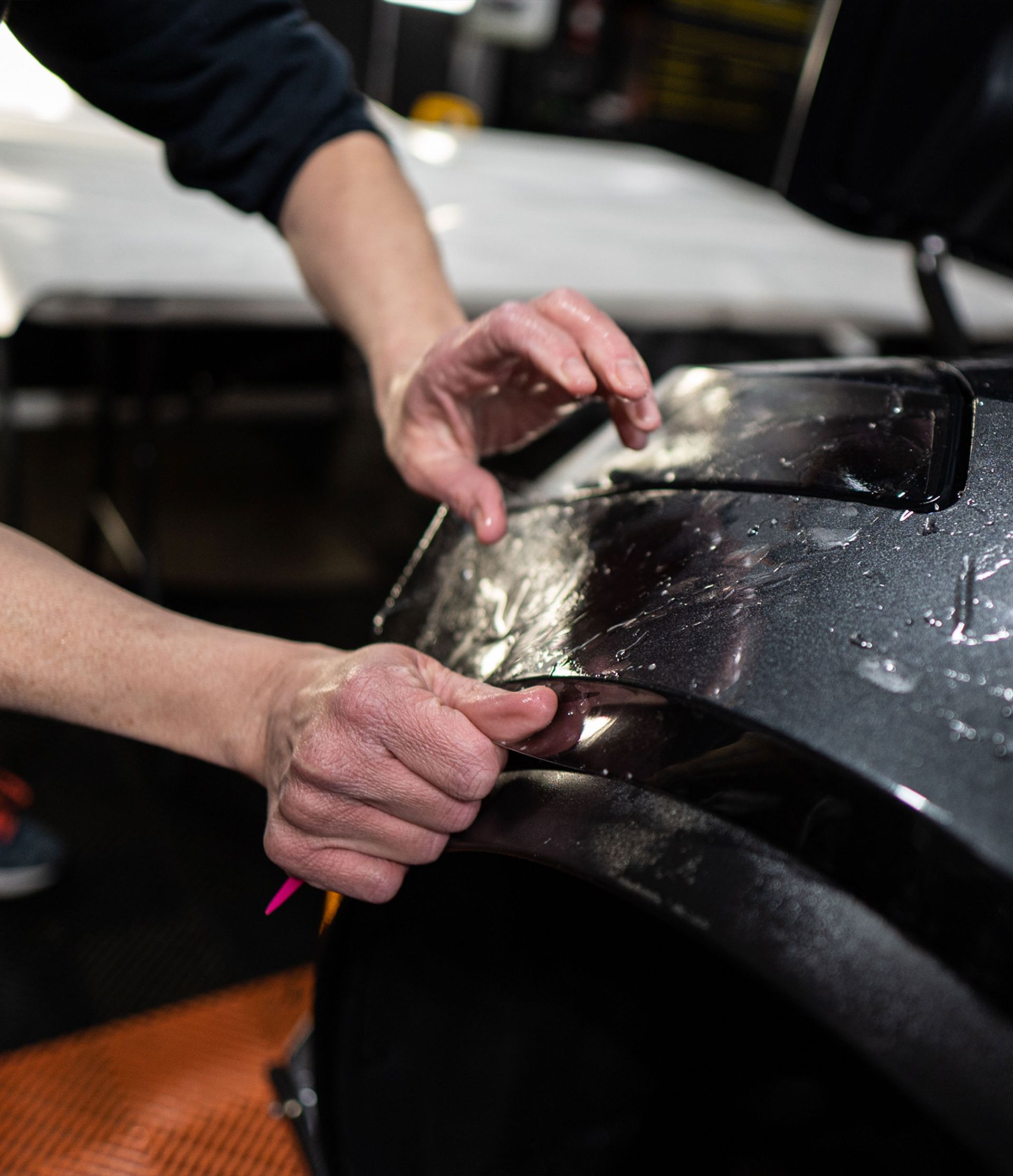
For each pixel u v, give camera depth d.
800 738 0.35
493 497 0.59
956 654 0.37
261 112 0.84
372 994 0.54
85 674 0.52
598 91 4.22
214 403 2.45
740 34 4.04
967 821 0.32
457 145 2.64
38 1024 1.16
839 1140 0.63
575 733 0.41
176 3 0.79
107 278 1.23
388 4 3.70
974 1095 0.29
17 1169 0.99
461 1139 0.60
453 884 0.52
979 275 2.01
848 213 0.89
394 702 0.43
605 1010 0.62
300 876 0.49
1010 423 0.48
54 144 1.93
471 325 0.60
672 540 0.48
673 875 0.36
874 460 0.48
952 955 0.31
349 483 2.59
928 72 0.81
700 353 2.00
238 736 0.52
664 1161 0.66
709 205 2.41
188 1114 1.07
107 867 1.41
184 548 2.18
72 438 2.46
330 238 0.83
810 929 0.33
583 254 1.76
